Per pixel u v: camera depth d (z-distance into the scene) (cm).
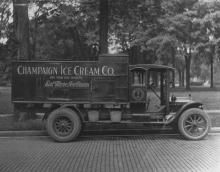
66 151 1134
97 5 2253
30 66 1382
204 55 4788
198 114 1333
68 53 3816
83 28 2911
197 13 4306
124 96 1362
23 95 1384
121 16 2209
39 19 2606
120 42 3941
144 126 1521
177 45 4006
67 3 2334
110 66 1365
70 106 1364
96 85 1366
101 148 1179
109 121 1379
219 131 1509
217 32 4347
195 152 1087
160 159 991
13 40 1808
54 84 1376
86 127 1523
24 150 1157
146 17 2211
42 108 1404
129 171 862
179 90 4825
